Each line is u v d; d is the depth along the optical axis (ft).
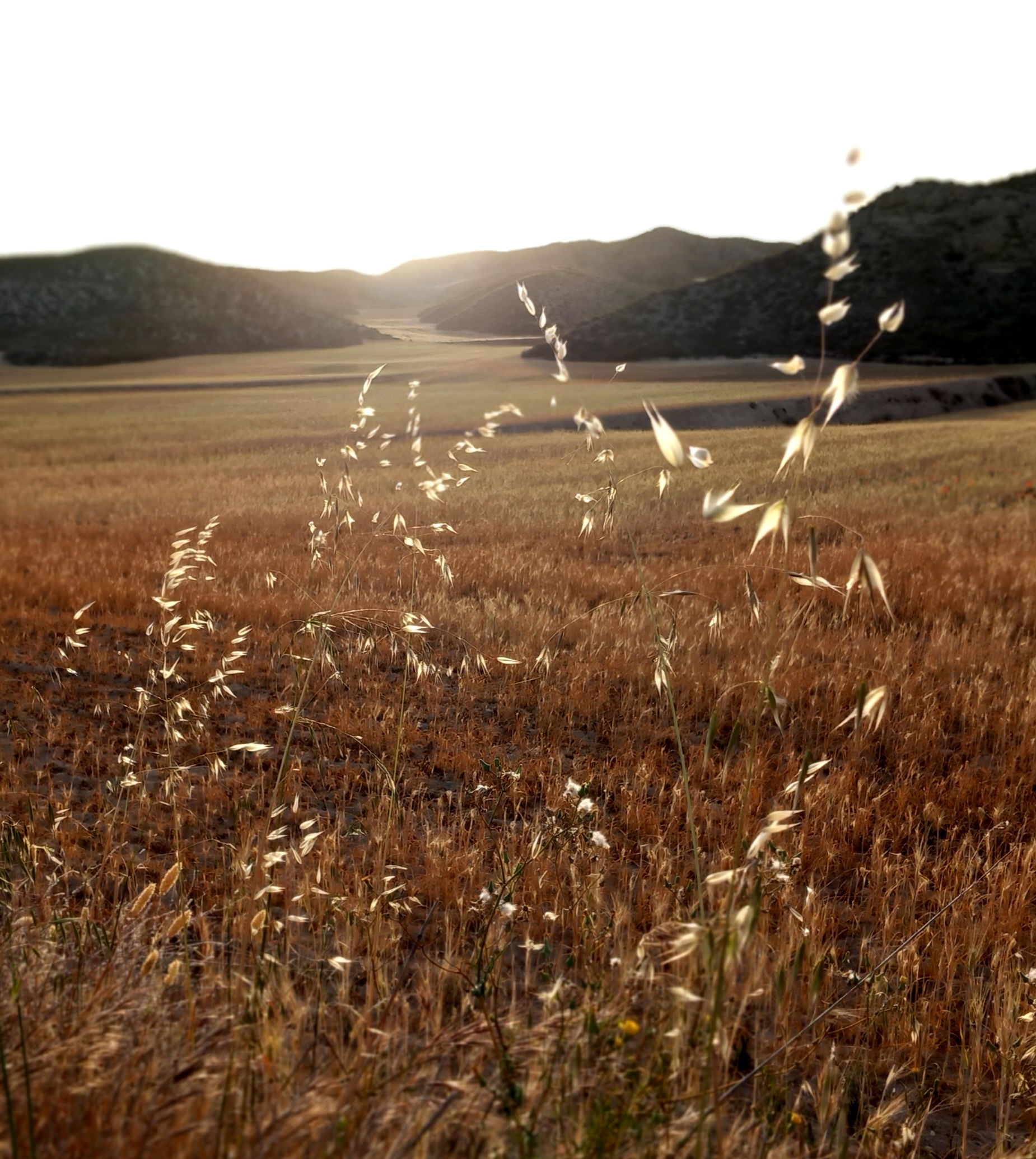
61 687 25.91
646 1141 6.39
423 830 16.85
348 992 9.59
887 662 27.30
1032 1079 10.33
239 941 11.19
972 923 13.43
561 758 19.84
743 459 103.60
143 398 235.81
